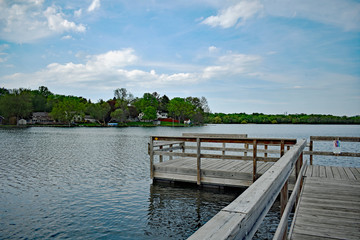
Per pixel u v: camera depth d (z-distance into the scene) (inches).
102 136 1750.7
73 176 489.1
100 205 320.8
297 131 2878.9
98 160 685.9
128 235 241.8
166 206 309.1
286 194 128.2
